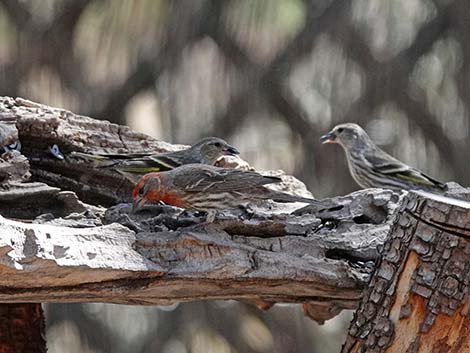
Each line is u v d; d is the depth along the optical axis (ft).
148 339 60.95
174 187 31.37
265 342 61.05
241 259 28.19
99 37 60.59
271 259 28.60
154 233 27.73
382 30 61.21
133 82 60.39
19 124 33.68
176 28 60.34
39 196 30.27
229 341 60.90
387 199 31.17
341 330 61.31
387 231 30.58
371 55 60.70
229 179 31.55
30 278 25.27
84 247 25.95
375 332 27.30
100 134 35.96
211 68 60.39
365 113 60.49
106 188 35.47
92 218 29.84
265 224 29.43
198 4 60.49
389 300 27.22
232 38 60.23
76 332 60.59
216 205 31.53
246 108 60.13
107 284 26.81
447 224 26.81
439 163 61.26
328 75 60.70
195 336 60.95
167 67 60.34
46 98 60.03
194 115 60.23
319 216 31.22
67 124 35.06
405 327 26.96
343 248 29.99
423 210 27.09
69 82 60.23
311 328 61.21
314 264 29.12
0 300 26.76
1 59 59.77
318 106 60.75
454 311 26.61
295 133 60.34
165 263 27.37
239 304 61.31
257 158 60.13
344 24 60.59
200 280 27.81
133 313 61.31
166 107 60.13
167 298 28.99
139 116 61.21
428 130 60.85
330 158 60.03
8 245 24.43
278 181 31.65
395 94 60.70
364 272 29.84
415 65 60.95
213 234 28.86
